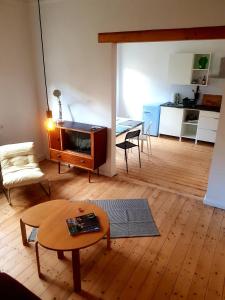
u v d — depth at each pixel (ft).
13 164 11.39
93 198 11.12
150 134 21.12
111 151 12.67
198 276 7.20
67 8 11.33
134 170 14.39
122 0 9.91
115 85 11.77
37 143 14.92
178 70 18.70
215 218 9.84
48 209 8.05
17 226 9.26
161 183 12.84
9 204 10.65
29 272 7.30
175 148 18.28
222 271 7.39
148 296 6.58
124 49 21.54
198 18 8.75
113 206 10.48
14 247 8.22
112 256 7.89
